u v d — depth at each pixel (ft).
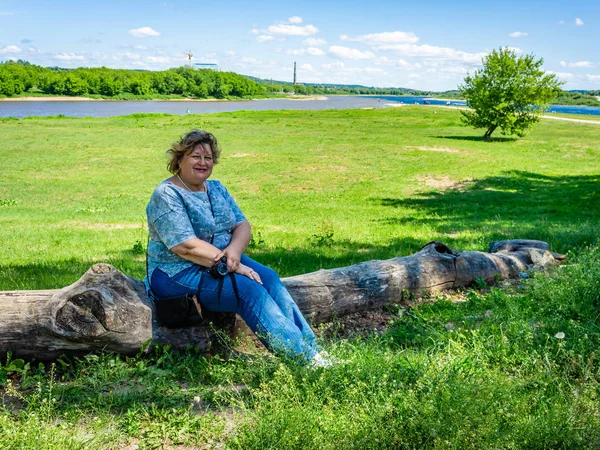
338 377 11.42
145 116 188.75
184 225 13.02
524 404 10.08
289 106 434.30
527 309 16.35
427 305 17.57
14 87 492.95
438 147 107.45
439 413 9.37
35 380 12.12
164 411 10.93
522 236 31.76
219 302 13.07
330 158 93.81
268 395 10.65
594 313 15.51
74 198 64.18
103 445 9.88
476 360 12.25
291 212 53.62
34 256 31.91
